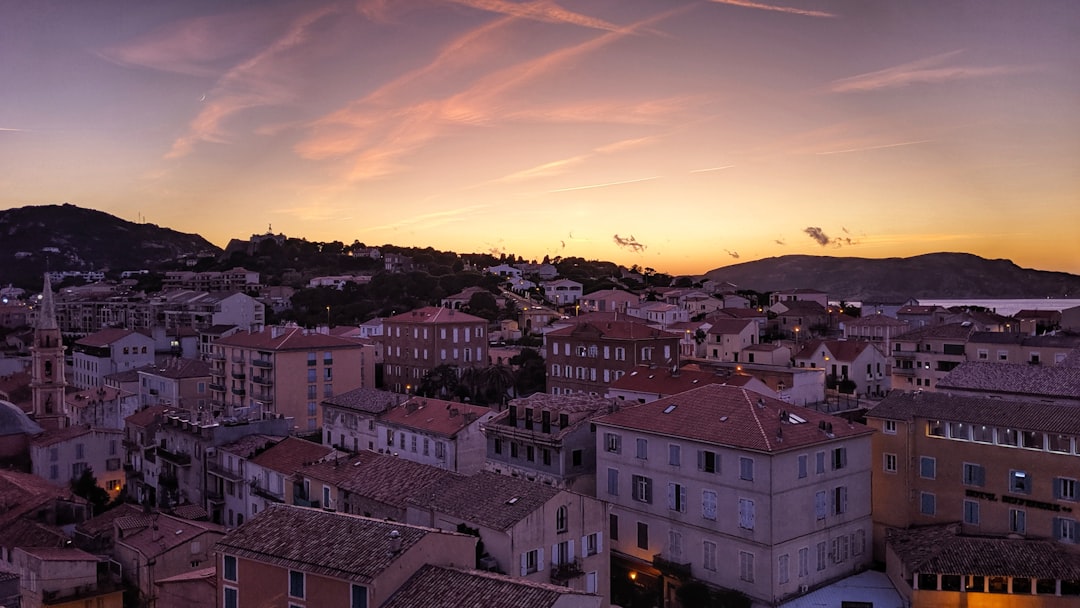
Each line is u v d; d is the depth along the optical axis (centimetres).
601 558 5844
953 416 6831
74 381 17938
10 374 16138
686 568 6462
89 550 6900
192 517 8006
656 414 7075
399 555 4062
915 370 14700
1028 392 8294
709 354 15788
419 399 9625
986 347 13775
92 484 10075
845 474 6625
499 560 5253
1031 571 5744
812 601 6062
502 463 8200
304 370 12175
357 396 10319
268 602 4369
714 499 6381
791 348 15650
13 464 10106
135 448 10269
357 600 3994
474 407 8988
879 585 6372
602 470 7375
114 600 6259
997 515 6531
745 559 6134
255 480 7944
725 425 6475
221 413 10144
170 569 6456
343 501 6681
